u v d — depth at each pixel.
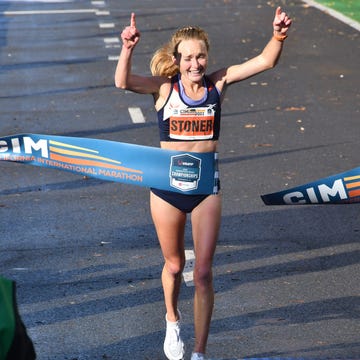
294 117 33.72
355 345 15.16
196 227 13.95
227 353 14.87
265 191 24.66
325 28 55.25
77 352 14.91
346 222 21.97
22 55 47.00
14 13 63.66
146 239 20.81
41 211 22.91
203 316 13.71
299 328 15.90
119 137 30.53
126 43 13.34
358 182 13.73
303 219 22.22
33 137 14.09
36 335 15.58
